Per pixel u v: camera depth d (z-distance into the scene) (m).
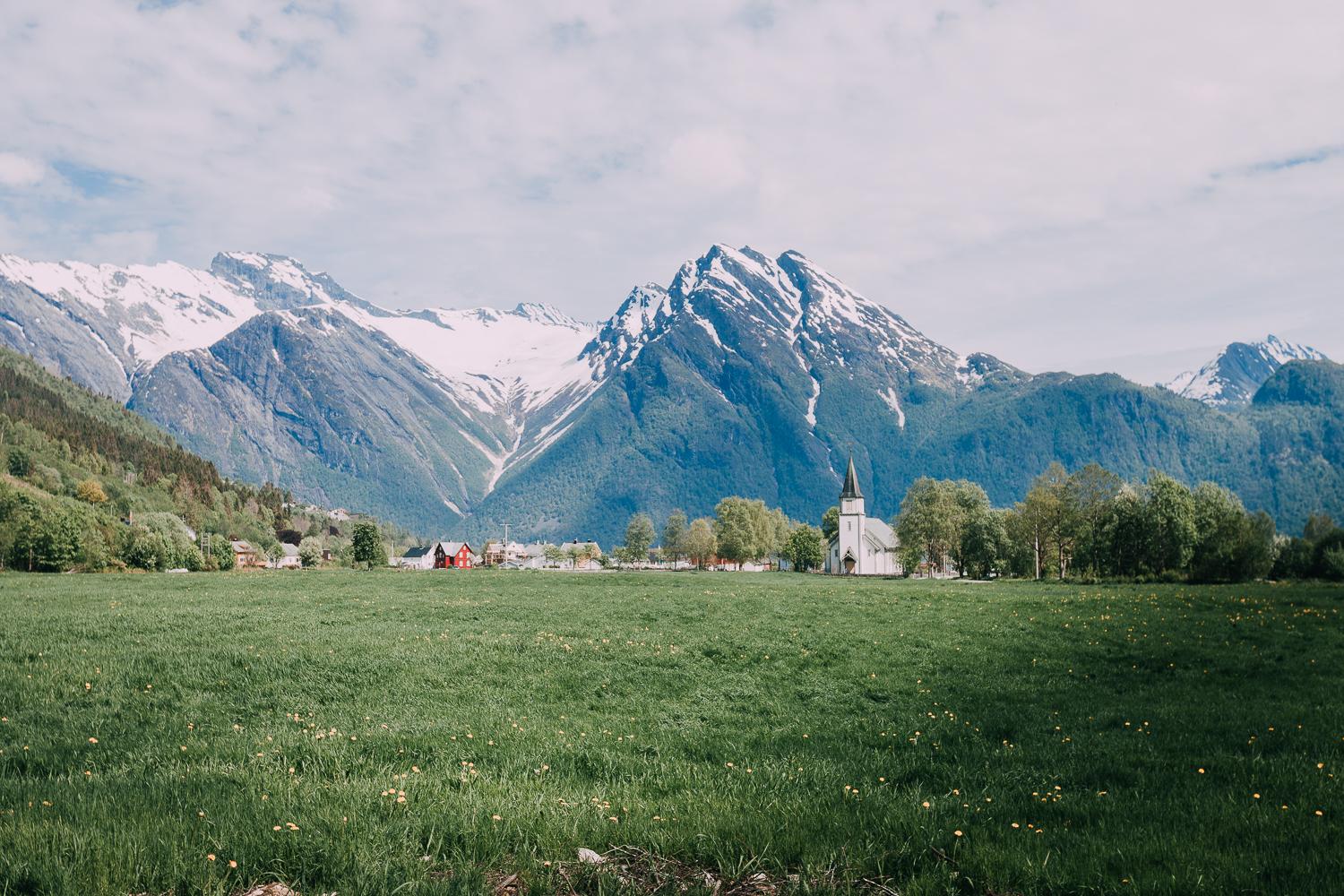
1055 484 110.06
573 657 32.19
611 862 10.79
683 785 15.60
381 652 31.80
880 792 14.77
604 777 16.64
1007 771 17.08
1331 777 15.57
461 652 32.38
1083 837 11.77
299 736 19.53
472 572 101.56
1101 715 23.14
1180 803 13.90
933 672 30.81
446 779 15.34
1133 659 32.75
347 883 9.62
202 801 12.51
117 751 17.91
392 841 10.82
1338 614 43.09
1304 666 30.77
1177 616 43.38
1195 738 19.92
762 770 16.64
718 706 25.55
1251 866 10.51
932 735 21.34
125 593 56.59
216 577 78.44
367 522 163.38
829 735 21.38
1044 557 121.62
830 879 10.12
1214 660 32.06
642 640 36.66
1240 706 24.20
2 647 31.25
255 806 12.05
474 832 11.31
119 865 9.65
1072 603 49.97
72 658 29.22
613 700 25.98
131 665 28.23
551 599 55.38
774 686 28.52
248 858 10.12
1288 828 12.15
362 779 15.07
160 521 188.50
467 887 9.62
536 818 12.18
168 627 37.38
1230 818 12.76
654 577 97.38
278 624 39.47
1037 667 31.62
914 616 44.97
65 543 122.56
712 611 47.41
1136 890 9.72
